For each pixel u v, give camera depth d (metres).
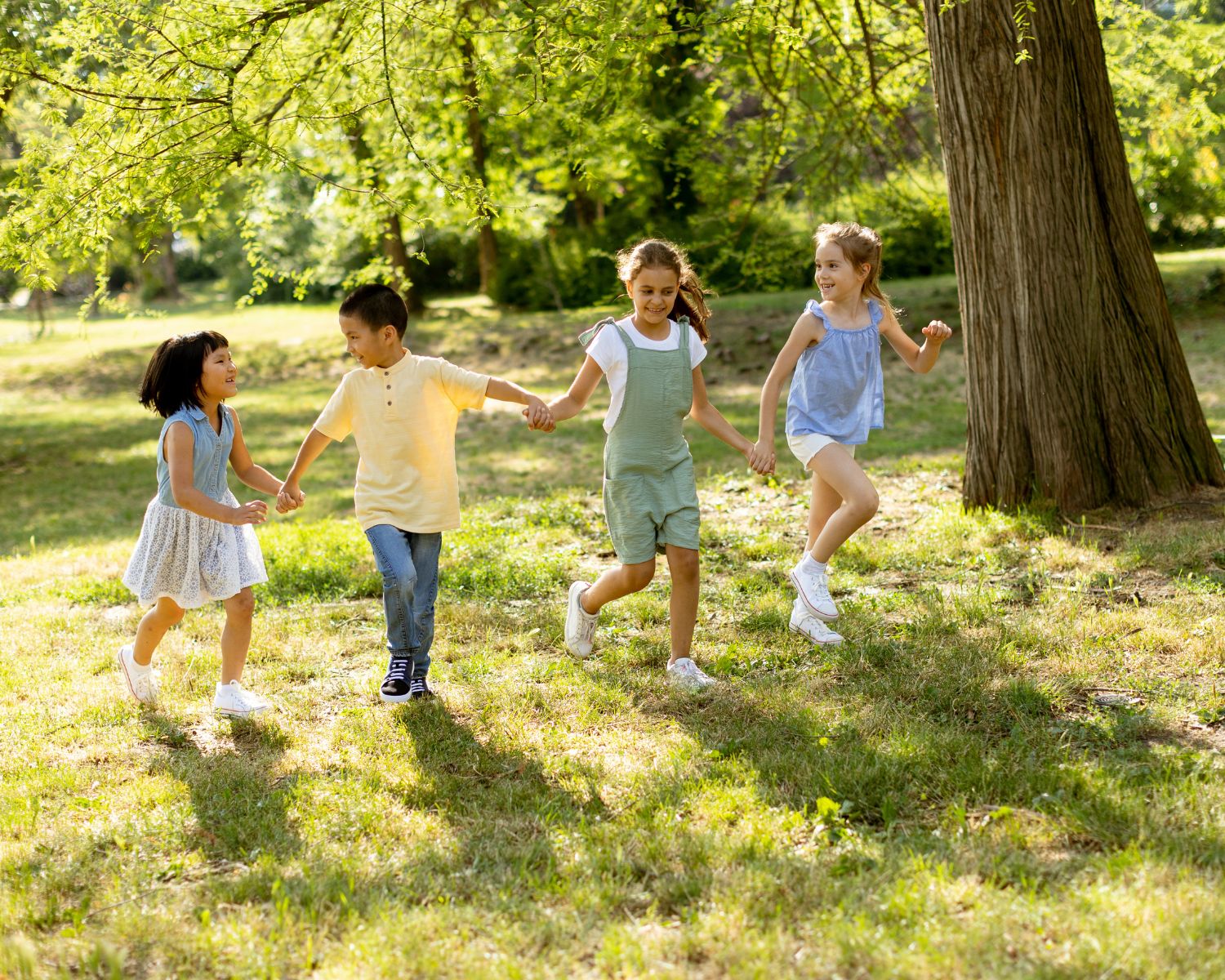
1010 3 6.07
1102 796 3.07
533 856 2.99
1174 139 9.69
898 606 5.04
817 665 4.41
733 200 11.81
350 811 3.31
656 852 2.94
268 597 5.92
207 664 4.79
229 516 3.87
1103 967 2.30
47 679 4.70
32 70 5.57
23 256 5.74
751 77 10.29
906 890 2.64
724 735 3.76
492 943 2.56
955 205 6.50
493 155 8.93
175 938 2.64
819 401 4.61
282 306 34.34
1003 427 6.49
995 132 6.23
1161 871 2.66
